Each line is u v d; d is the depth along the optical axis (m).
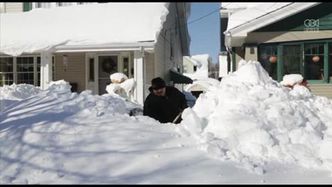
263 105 5.59
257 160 4.68
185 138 5.23
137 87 15.59
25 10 21.38
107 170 4.45
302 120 5.43
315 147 5.00
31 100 6.95
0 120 6.04
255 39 13.98
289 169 4.52
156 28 16.45
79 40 16.34
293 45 13.96
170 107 6.95
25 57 18.23
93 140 5.12
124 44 15.66
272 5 14.25
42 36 17.05
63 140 5.12
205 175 4.27
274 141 4.98
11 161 4.74
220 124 5.28
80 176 4.35
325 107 6.23
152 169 4.41
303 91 6.69
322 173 4.42
